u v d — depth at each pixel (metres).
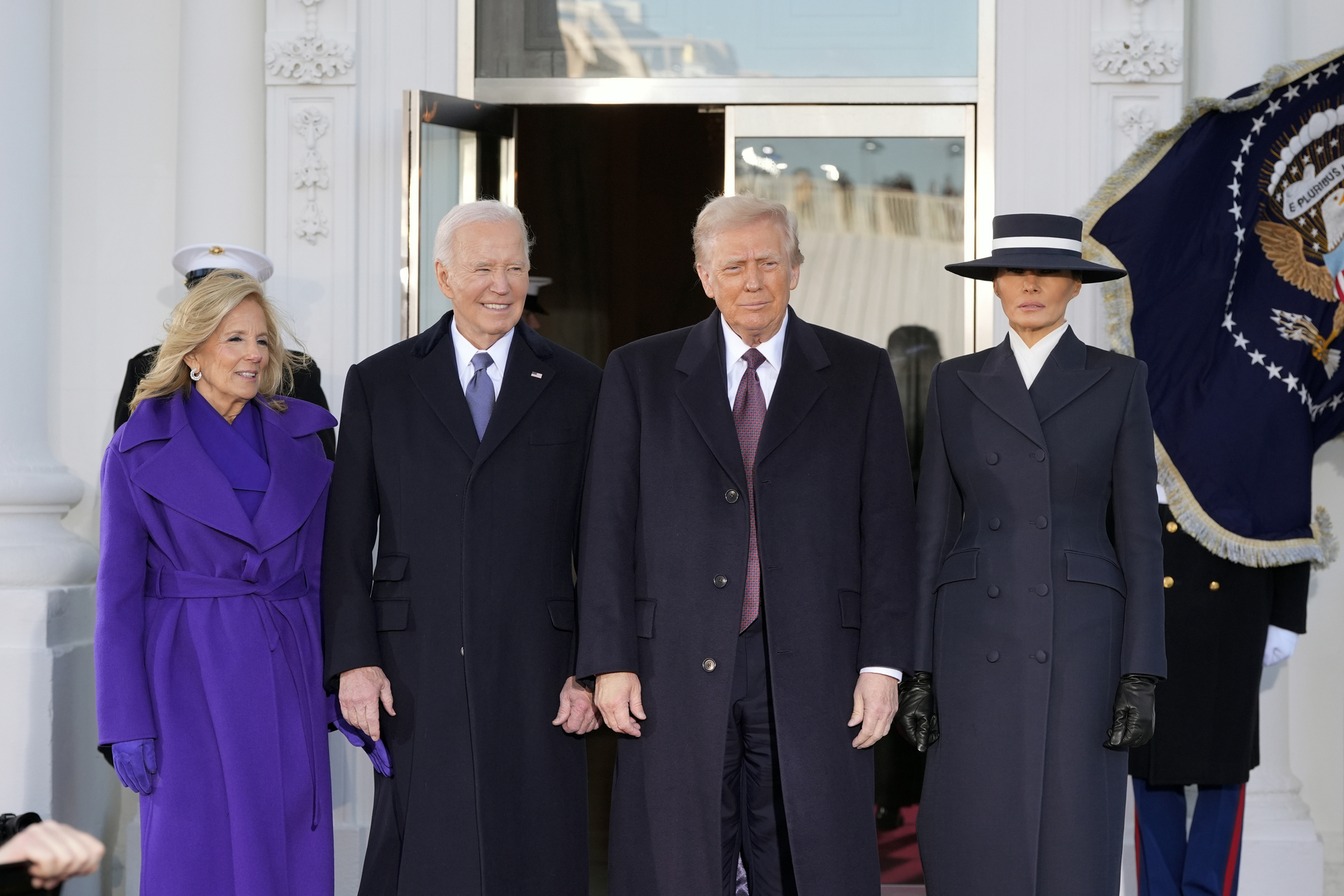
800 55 6.86
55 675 5.78
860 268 6.85
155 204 6.82
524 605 4.34
